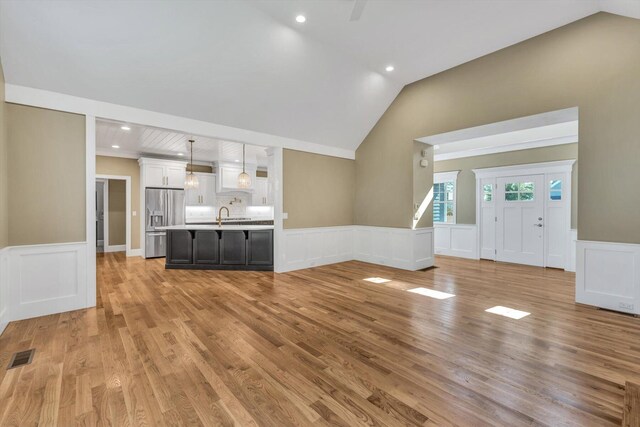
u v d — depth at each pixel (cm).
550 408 175
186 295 398
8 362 225
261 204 897
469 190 712
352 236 660
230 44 354
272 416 169
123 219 818
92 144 346
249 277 500
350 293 408
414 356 237
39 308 317
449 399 184
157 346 252
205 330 285
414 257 556
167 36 323
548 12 344
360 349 249
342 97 508
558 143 579
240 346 253
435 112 508
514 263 633
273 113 479
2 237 284
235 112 448
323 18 349
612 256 339
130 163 734
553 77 380
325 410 175
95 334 274
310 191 581
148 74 350
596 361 228
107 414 170
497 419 166
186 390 192
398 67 475
